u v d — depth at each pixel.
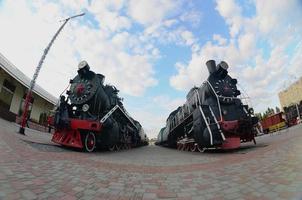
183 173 6.23
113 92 17.00
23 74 21.75
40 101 27.73
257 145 11.98
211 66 13.92
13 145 7.73
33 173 4.93
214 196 4.02
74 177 5.11
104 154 11.59
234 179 5.02
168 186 4.84
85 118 12.22
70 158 7.72
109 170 6.38
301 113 25.92
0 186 3.80
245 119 11.59
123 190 4.48
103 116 13.26
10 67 19.06
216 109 12.75
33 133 16.36
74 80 13.88
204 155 11.22
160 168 7.19
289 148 7.52
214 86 13.32
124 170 6.59
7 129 12.20
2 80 19.92
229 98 13.04
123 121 19.08
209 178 5.39
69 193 3.99
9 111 19.98
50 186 4.23
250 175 5.14
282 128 29.58
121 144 18.38
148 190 4.53
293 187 3.92
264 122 33.19
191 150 15.95
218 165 7.09
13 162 5.54
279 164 5.64
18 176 4.53
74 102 12.75
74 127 11.34
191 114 15.12
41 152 7.81
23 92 23.64
